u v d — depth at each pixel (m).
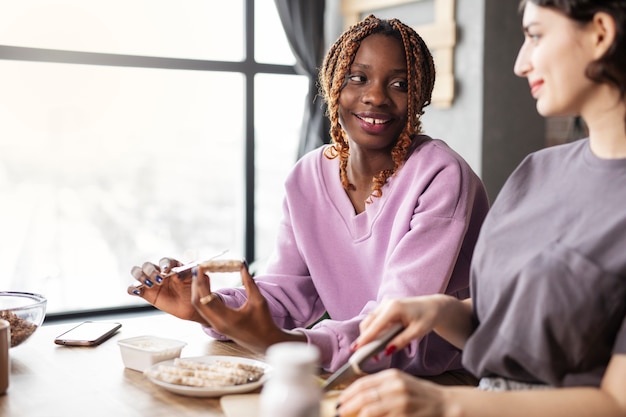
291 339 1.29
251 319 1.25
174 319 1.82
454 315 1.18
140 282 1.52
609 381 0.96
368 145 1.57
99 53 3.31
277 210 3.94
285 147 3.84
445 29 3.36
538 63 1.05
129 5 3.39
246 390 1.23
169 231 3.94
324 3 3.71
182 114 3.79
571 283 1.03
